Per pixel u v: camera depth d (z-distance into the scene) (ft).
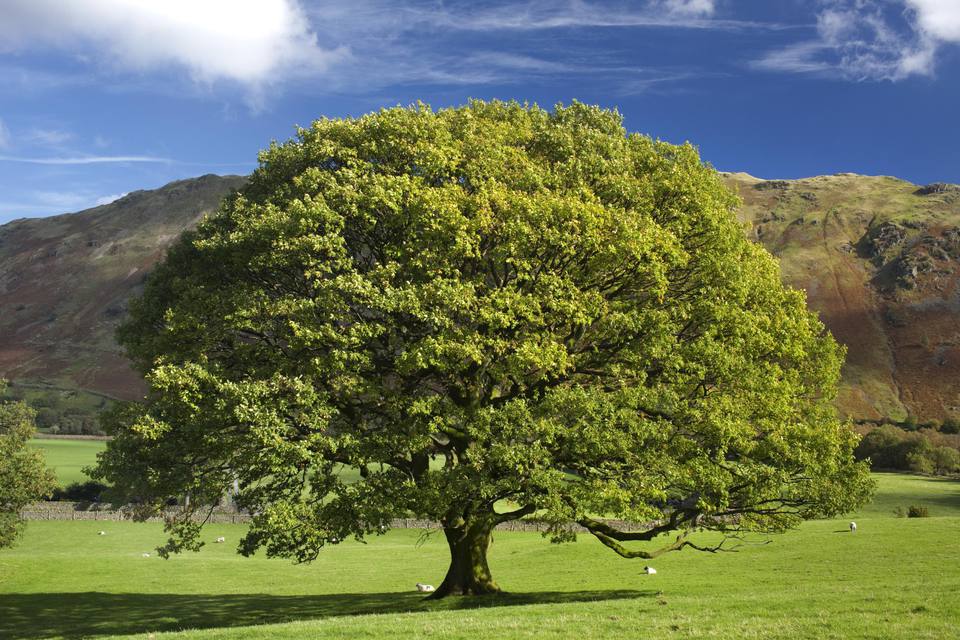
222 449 93.04
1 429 175.94
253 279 102.58
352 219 96.94
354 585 149.18
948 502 307.99
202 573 168.04
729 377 94.84
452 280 89.30
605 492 85.66
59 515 276.21
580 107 117.60
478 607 96.02
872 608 67.26
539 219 90.79
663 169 109.70
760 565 138.10
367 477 93.71
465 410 93.20
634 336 95.20
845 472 101.09
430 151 96.48
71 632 104.68
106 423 102.01
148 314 109.81
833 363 107.76
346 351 90.12
